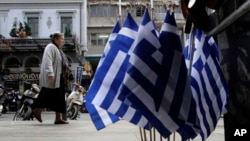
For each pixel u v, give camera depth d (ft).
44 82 15.02
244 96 4.33
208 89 4.92
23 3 76.23
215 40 5.22
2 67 70.69
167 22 4.28
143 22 4.30
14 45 67.00
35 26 76.84
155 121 4.04
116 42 5.34
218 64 5.07
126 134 9.73
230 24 4.38
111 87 5.19
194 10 4.71
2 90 39.06
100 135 9.62
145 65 4.12
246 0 3.82
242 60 4.32
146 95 4.05
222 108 4.78
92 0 78.84
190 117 4.06
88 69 71.31
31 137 9.27
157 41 4.20
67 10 77.15
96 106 5.55
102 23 79.20
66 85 15.66
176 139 7.86
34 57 71.15
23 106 25.11
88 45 78.69
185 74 4.16
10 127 12.69
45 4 76.74
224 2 4.42
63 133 10.26
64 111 15.11
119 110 5.04
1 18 75.87
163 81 4.09
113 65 5.27
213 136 9.04
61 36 15.88
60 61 15.43
